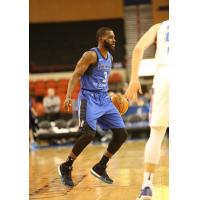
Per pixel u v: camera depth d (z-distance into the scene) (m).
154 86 7.51
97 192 9.57
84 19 34.69
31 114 24.52
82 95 9.76
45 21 34.41
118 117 9.86
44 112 27.62
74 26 34.47
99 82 9.70
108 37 9.67
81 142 9.61
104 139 26.56
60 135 25.81
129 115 27.95
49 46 33.94
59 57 33.72
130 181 11.01
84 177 12.05
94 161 16.30
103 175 9.86
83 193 9.52
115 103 10.03
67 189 10.17
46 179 12.09
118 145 9.80
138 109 28.05
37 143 25.50
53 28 34.28
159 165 13.98
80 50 34.00
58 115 27.36
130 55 34.88
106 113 9.79
